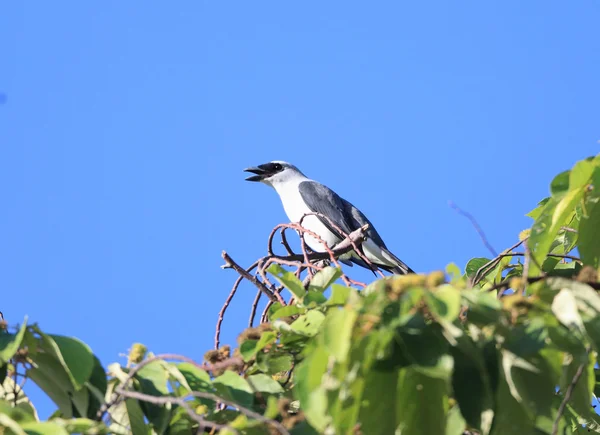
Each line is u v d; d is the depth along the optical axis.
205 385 6.97
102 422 6.13
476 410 5.45
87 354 6.43
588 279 6.32
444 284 5.78
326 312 6.79
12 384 7.19
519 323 5.77
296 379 5.58
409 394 5.48
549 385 5.59
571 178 6.70
